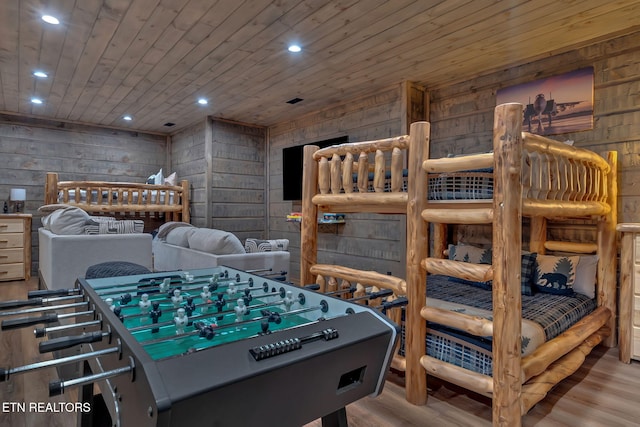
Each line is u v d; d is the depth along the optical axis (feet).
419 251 6.51
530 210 6.03
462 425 5.90
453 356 6.40
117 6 8.34
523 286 8.93
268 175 19.89
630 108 9.21
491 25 9.09
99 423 5.37
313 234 8.40
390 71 12.07
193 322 4.28
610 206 9.21
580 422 6.04
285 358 2.94
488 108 11.84
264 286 5.91
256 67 11.87
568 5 8.16
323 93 14.42
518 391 5.35
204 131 18.48
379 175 7.18
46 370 7.38
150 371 2.52
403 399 6.70
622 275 8.47
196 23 9.09
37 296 4.67
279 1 8.12
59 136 18.95
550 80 10.50
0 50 10.64
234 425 2.77
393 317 7.22
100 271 8.36
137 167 21.22
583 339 7.38
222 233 10.73
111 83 13.44
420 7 8.32
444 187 6.53
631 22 8.84
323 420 4.34
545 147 6.53
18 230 15.96
